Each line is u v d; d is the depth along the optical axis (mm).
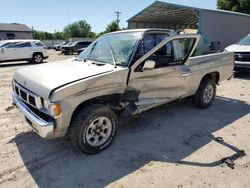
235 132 4340
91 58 4398
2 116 5066
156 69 4066
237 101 6270
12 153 3557
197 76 4992
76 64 4043
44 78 3293
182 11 22672
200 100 5391
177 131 4359
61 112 2982
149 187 2830
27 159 3404
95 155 3516
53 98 2926
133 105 3926
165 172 3119
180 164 3297
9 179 2969
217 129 4465
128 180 2957
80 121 3232
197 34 4758
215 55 5434
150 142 3928
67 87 3002
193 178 2992
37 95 3121
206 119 4961
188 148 3742
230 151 3646
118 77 3543
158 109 5516
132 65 3707
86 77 3252
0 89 7754
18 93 3764
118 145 3811
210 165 3273
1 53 15023
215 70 5449
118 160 3389
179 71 4512
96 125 3449
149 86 4047
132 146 3785
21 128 4445
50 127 2986
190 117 5055
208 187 2828
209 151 3646
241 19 21250
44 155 3512
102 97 3541
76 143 3316
